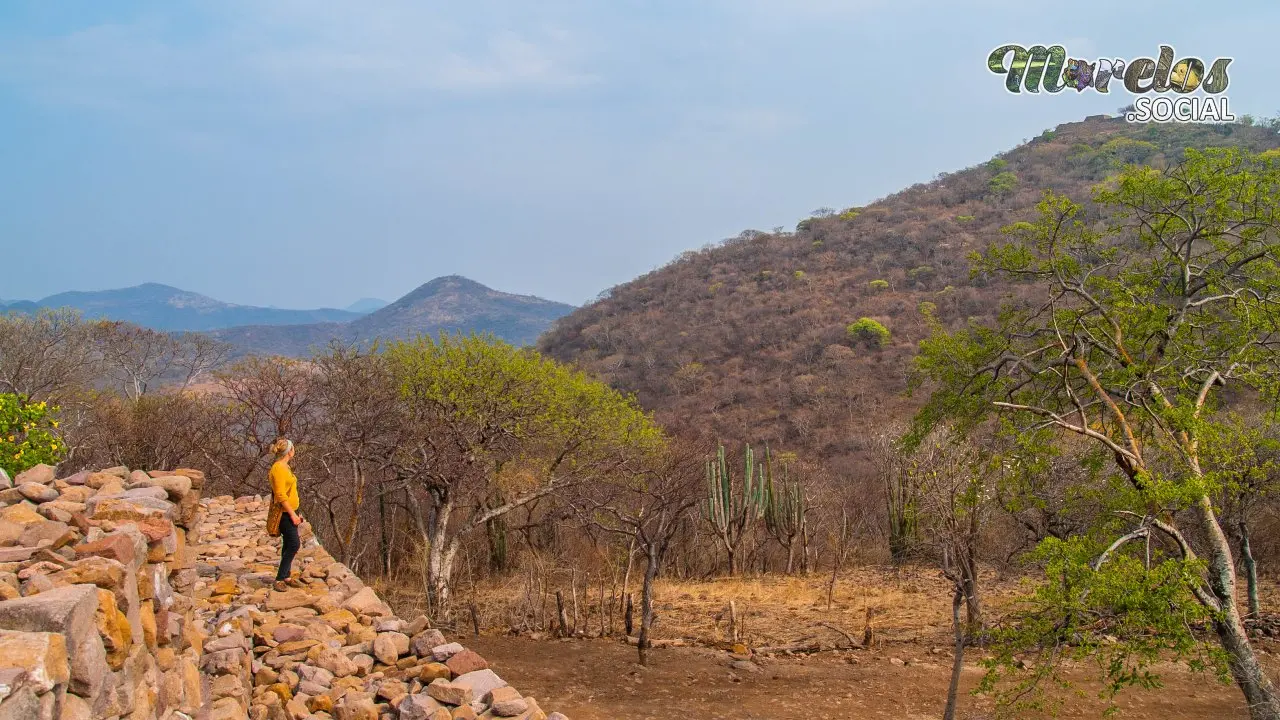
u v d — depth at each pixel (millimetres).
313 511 21312
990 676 9500
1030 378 12336
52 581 3244
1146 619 8828
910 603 18562
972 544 10578
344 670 6113
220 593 7559
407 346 20438
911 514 11930
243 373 17859
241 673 5379
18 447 9828
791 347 56531
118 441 19891
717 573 23781
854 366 50625
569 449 19828
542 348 77000
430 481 17875
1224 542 10195
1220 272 11906
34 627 2729
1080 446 13984
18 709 2322
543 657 13805
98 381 30594
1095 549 9984
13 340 25625
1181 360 11844
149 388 32344
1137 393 11383
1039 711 11352
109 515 4270
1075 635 9328
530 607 17031
